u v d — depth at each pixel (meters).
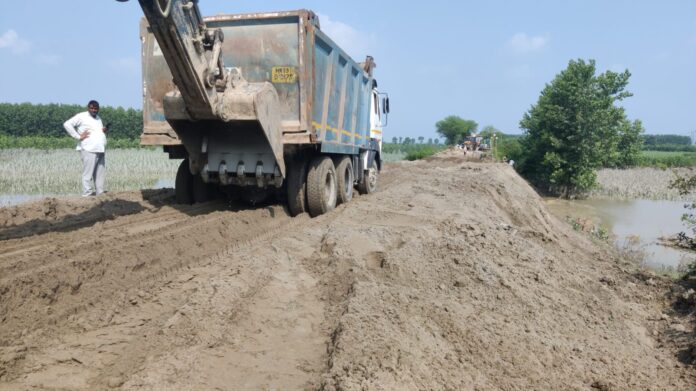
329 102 9.02
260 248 6.28
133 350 3.73
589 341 5.51
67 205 8.27
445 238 7.14
